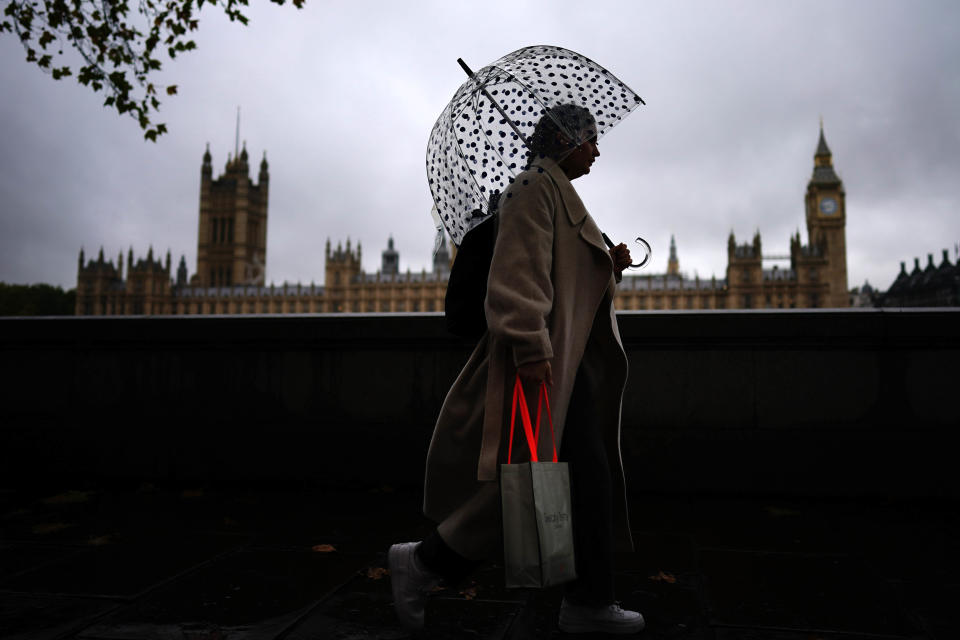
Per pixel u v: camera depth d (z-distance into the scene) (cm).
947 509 369
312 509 365
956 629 191
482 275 167
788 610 206
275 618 199
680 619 197
